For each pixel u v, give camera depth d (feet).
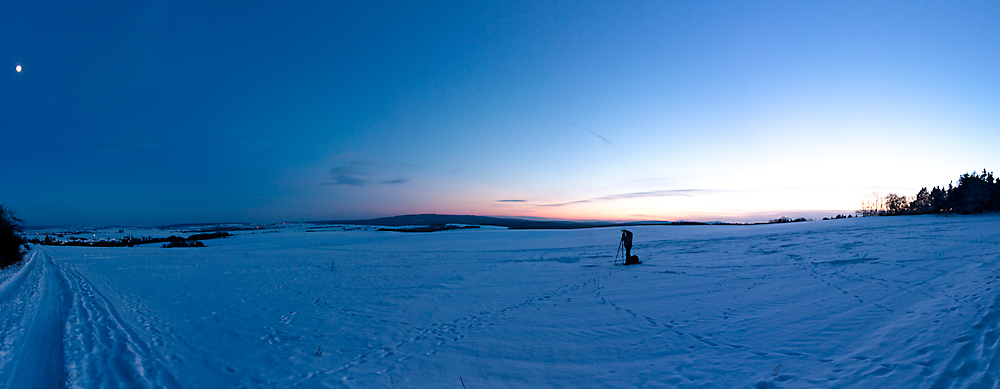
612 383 18.13
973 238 65.41
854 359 17.84
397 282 52.85
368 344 25.22
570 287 45.34
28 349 23.94
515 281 51.75
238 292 46.03
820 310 26.63
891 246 61.72
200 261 97.35
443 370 20.52
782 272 46.09
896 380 15.19
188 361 22.08
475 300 39.14
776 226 167.02
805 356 19.01
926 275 35.29
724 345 21.77
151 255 126.00
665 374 18.67
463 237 196.44
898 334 19.84
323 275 62.75
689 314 29.07
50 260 104.78
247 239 248.52
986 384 13.64
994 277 29.43
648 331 25.55
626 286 43.73
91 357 22.53
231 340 26.21
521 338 25.57
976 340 17.12
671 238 129.39
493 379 19.15
